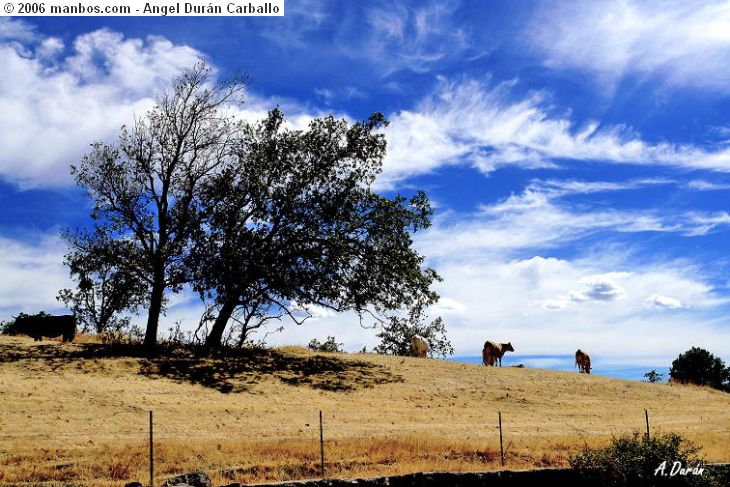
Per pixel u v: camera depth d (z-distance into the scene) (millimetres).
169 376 28031
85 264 35812
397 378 32906
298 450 18578
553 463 19031
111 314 42750
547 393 32594
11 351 29578
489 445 20266
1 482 14586
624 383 37469
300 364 34125
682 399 34625
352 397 27844
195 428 20594
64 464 15992
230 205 36094
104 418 20812
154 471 16312
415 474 16000
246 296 36781
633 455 16750
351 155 37812
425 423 23891
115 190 35188
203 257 35156
